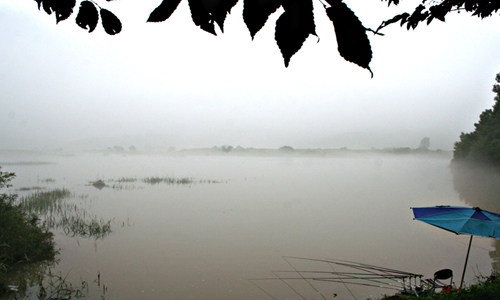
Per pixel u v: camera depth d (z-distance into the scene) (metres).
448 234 14.02
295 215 17.61
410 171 59.69
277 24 0.96
